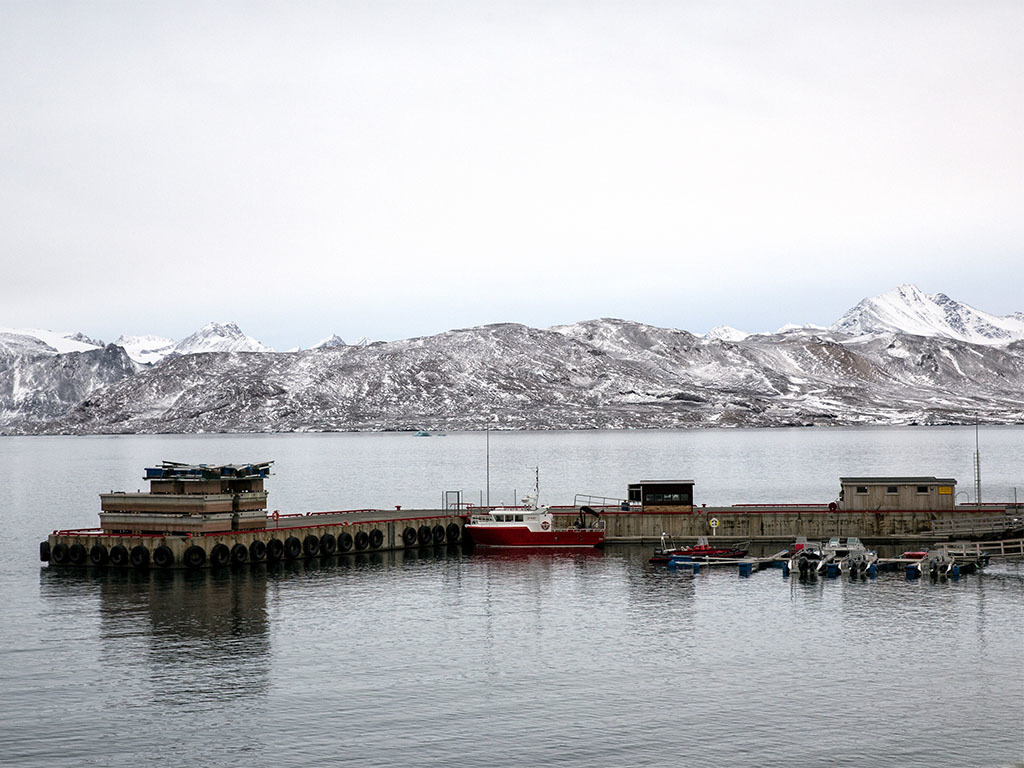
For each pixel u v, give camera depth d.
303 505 166.50
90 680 62.88
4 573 96.00
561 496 182.50
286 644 71.19
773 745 52.41
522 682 62.44
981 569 97.50
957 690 60.44
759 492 185.38
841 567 96.62
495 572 97.81
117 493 101.31
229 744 52.88
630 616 79.31
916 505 114.50
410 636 73.44
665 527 116.25
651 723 55.44
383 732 54.34
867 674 63.59
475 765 50.19
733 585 91.00
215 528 99.44
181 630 74.88
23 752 52.03
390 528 111.12
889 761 50.50
